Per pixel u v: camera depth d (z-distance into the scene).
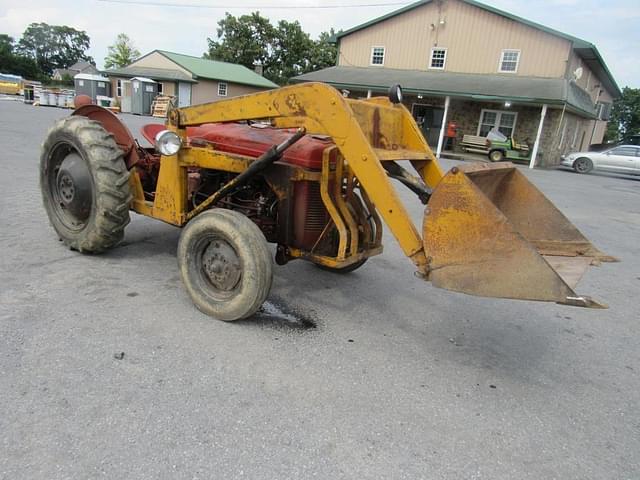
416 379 3.02
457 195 2.71
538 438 2.56
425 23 25.34
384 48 26.69
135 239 5.27
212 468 2.11
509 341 3.73
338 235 3.85
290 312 3.84
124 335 3.17
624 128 59.44
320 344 3.34
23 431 2.22
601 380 3.26
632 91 58.34
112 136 4.36
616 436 2.64
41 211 5.94
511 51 23.72
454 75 24.69
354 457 2.27
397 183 11.32
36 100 29.55
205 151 3.80
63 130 4.34
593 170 20.66
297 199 3.61
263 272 3.29
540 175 17.67
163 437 2.27
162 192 4.14
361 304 4.15
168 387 2.66
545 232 3.65
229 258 3.45
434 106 24.86
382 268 5.22
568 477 2.29
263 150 3.72
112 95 38.06
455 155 22.45
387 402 2.74
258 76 44.06
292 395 2.70
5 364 2.71
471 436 2.52
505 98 20.22
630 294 5.11
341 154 3.40
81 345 2.99
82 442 2.19
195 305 3.63
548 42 22.81
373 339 3.51
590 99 28.00
